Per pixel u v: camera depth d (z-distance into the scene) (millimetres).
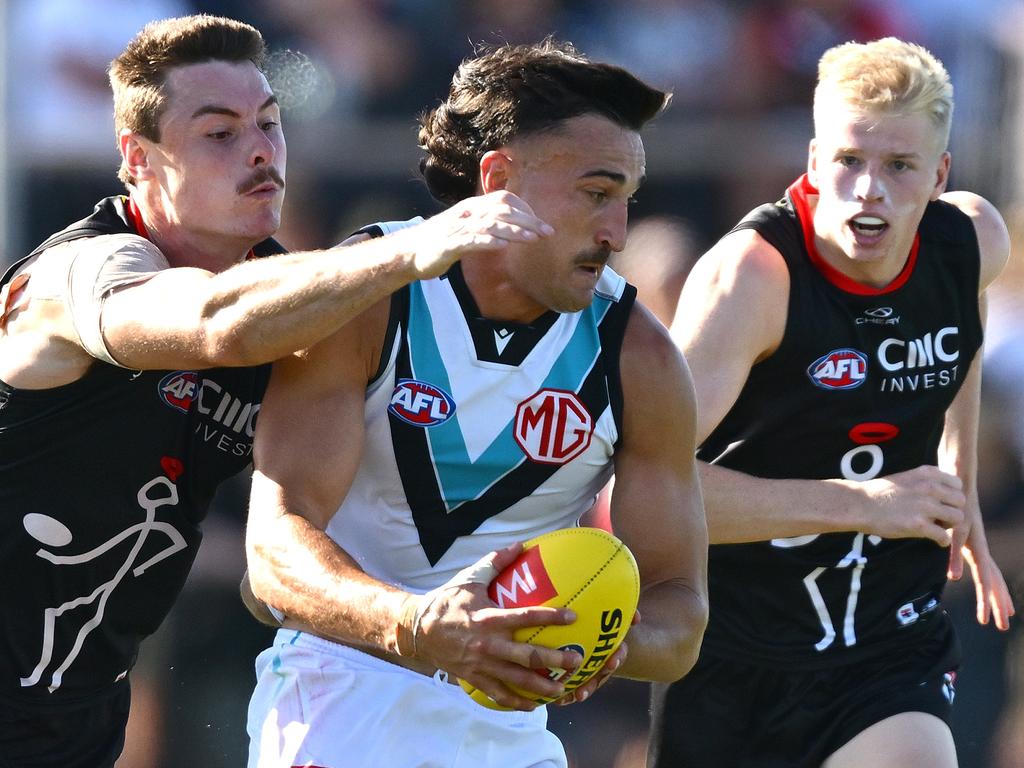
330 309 9672
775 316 14633
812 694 15609
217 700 21828
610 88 10953
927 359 15078
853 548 15305
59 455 12320
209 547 22141
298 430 10766
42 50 25297
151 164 12539
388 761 11383
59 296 11539
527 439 11266
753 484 14539
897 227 14266
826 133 14477
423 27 27641
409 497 11281
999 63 26969
